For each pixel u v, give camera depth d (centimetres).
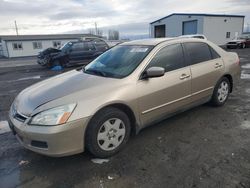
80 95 279
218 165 275
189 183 246
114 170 274
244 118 414
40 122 259
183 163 283
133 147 326
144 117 329
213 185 241
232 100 521
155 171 269
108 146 297
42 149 263
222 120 407
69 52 1309
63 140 259
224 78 463
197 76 394
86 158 301
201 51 418
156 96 334
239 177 252
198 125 390
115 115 294
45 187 250
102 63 384
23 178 267
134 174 265
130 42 420
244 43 2502
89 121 274
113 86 300
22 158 309
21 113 280
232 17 3328
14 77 1056
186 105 389
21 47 3788
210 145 323
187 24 3247
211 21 3105
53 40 4044
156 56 349
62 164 290
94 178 261
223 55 461
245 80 743
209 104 470
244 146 317
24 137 270
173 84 354
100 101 280
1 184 258
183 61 381
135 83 313
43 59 1362
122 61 360
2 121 451
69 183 255
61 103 267
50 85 326
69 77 354
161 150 315
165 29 3609
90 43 1377
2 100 617
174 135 357
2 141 361
